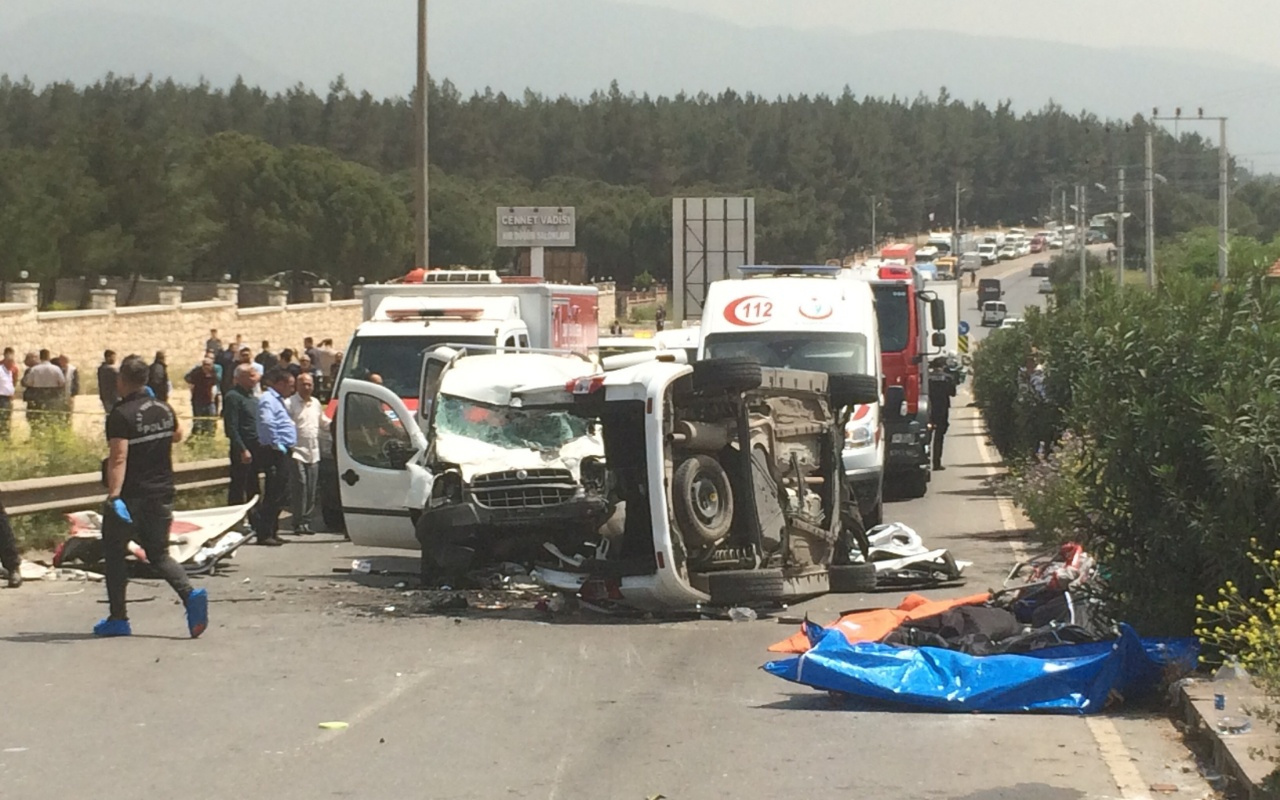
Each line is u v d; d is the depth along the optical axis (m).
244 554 17.19
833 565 14.18
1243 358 10.38
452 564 13.80
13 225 61.91
